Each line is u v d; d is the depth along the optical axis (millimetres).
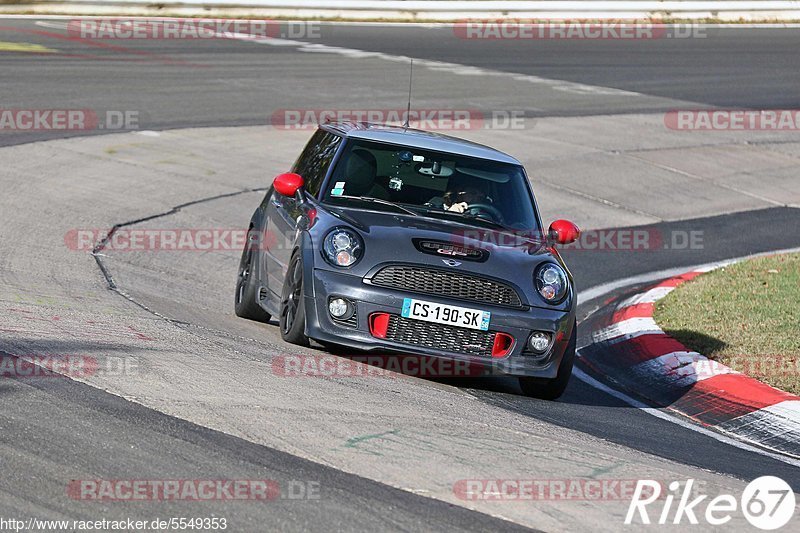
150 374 21781
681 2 122500
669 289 40156
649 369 30578
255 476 17078
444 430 20875
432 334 24766
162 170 51156
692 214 57406
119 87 67875
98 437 18016
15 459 16766
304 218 26875
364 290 24578
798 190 64875
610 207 56719
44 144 52469
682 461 21625
